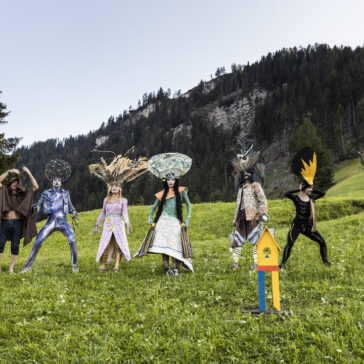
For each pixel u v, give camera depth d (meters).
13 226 7.84
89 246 15.27
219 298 5.26
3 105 29.11
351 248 8.53
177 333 4.04
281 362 3.26
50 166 8.20
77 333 4.11
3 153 28.80
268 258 4.63
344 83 137.50
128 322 4.43
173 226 7.34
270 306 4.89
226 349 3.61
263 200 7.40
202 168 135.50
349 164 86.94
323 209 20.12
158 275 7.18
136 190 117.12
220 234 16.72
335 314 4.31
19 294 5.64
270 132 143.38
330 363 3.20
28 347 3.76
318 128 114.12
